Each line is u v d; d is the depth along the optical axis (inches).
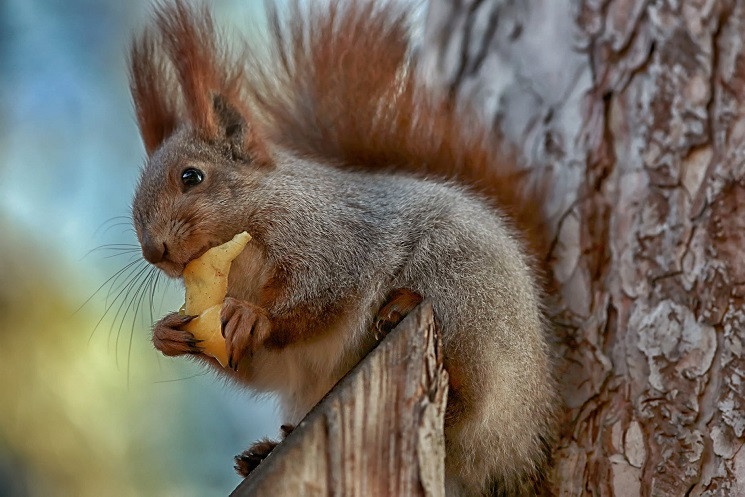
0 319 150.3
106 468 149.7
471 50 141.5
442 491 134.9
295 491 134.2
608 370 139.0
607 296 139.3
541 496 138.8
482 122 140.9
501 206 140.1
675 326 138.6
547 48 140.6
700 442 138.2
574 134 140.0
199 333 137.7
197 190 138.9
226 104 139.6
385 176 139.9
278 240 138.9
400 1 140.8
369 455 134.6
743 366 138.2
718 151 138.8
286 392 139.7
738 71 138.9
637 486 138.4
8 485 148.8
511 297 138.3
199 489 150.5
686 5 139.3
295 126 141.0
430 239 138.6
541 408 138.7
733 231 138.6
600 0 140.0
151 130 140.1
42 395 149.8
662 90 139.3
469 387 137.9
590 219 139.6
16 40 171.9
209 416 151.2
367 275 138.7
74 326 150.7
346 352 138.7
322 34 140.8
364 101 140.9
